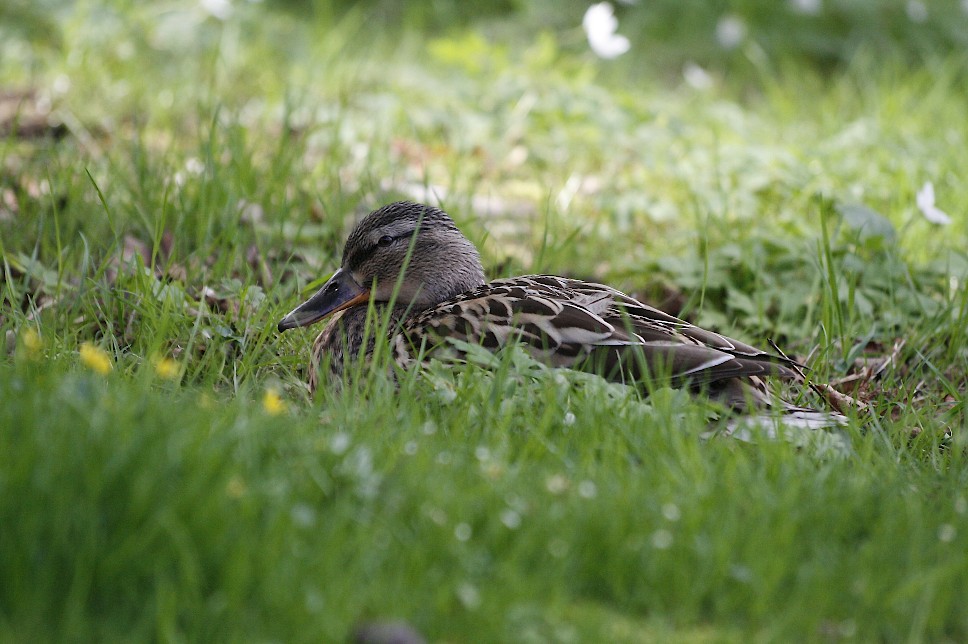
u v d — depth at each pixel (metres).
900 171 15.61
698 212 13.52
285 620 5.68
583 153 16.75
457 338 9.27
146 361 8.41
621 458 7.54
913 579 6.36
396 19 24.27
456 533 6.37
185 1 21.25
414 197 14.38
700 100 19.97
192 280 11.27
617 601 6.32
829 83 22.84
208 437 6.73
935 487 7.95
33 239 12.03
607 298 9.72
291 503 6.38
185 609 5.73
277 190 13.18
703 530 6.68
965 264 12.80
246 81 19.05
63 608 5.78
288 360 10.00
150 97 17.97
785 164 15.65
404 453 7.14
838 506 7.10
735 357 8.83
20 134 16.05
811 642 6.17
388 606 5.88
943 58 23.56
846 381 10.64
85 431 6.47
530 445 7.66
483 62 19.70
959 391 10.66
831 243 13.16
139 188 13.01
